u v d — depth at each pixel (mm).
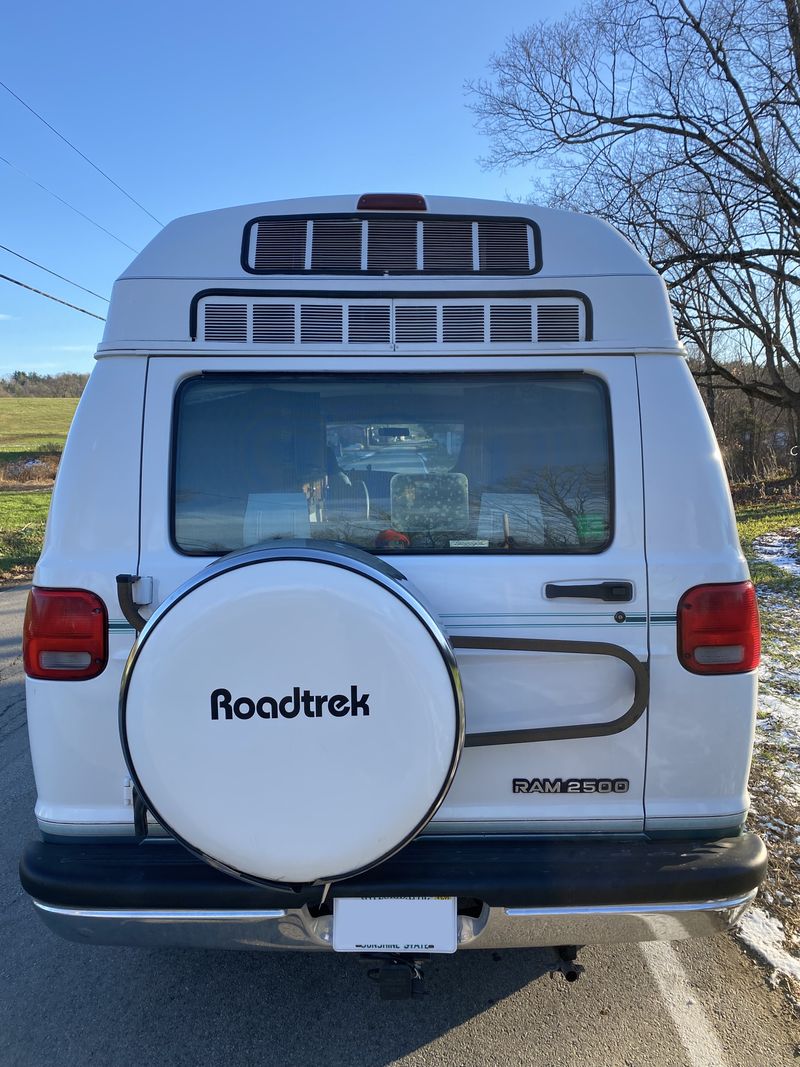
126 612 2135
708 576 2205
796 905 3090
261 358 2307
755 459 26547
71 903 2092
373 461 2369
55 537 2238
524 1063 2352
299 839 1905
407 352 2316
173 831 1929
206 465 2324
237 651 1880
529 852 2146
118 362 2301
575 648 2170
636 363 2322
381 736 1890
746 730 2229
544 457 2338
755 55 15133
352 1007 2611
